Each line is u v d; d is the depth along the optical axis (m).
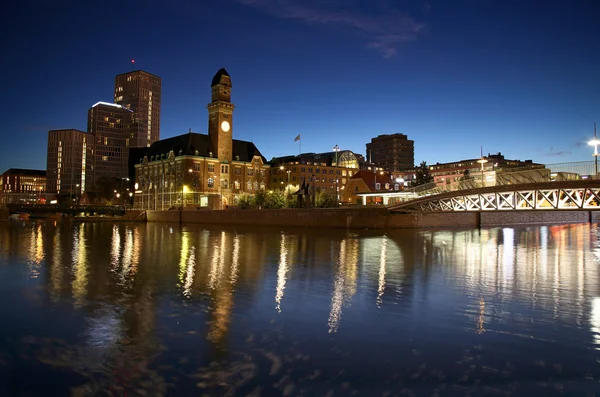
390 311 18.33
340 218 83.88
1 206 133.62
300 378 11.73
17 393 11.03
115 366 12.55
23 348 13.95
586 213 122.25
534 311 18.47
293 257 37.22
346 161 181.50
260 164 164.50
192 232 75.50
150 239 58.47
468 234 71.12
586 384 11.40
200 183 145.88
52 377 11.89
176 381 11.59
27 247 46.06
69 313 17.92
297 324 16.33
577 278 27.14
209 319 17.00
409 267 31.53
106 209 140.88
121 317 17.30
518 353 13.47
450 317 17.42
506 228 91.69
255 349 13.73
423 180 120.50
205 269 29.94
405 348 13.84
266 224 94.62
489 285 24.53
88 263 32.91
